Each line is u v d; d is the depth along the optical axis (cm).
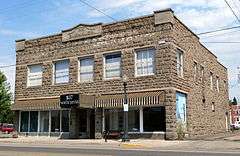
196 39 3778
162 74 3036
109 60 3362
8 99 6812
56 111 3675
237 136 3509
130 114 3188
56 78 3722
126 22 3269
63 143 2841
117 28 3322
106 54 3378
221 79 4928
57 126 3644
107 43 3369
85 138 3438
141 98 3078
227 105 5222
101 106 3300
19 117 3947
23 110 3888
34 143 2936
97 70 3406
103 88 3347
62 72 3684
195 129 3512
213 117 4334
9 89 6875
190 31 3562
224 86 5100
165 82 3014
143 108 3127
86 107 3294
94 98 3362
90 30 3494
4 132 5353
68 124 3569
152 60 3117
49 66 3766
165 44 3045
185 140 2898
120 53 3297
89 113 3456
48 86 3741
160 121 3030
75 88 3534
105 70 3375
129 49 3225
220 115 4728
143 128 3098
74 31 3609
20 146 2481
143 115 3117
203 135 3753
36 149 2153
